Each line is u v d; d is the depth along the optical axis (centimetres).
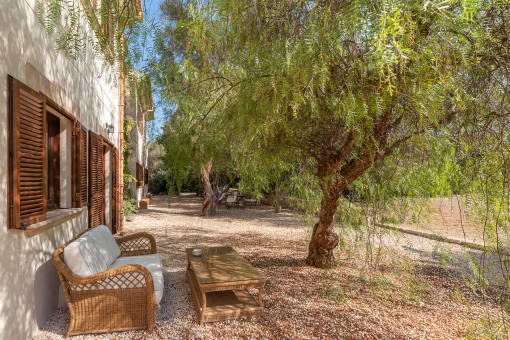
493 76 191
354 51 175
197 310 328
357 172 367
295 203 412
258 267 485
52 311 310
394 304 351
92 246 322
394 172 333
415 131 254
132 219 969
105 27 189
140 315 289
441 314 326
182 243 664
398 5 112
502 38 171
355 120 191
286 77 172
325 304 349
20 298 239
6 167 219
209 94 280
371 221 361
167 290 393
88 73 471
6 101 219
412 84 163
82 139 422
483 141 211
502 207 200
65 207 379
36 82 264
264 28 202
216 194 1138
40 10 206
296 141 329
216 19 213
